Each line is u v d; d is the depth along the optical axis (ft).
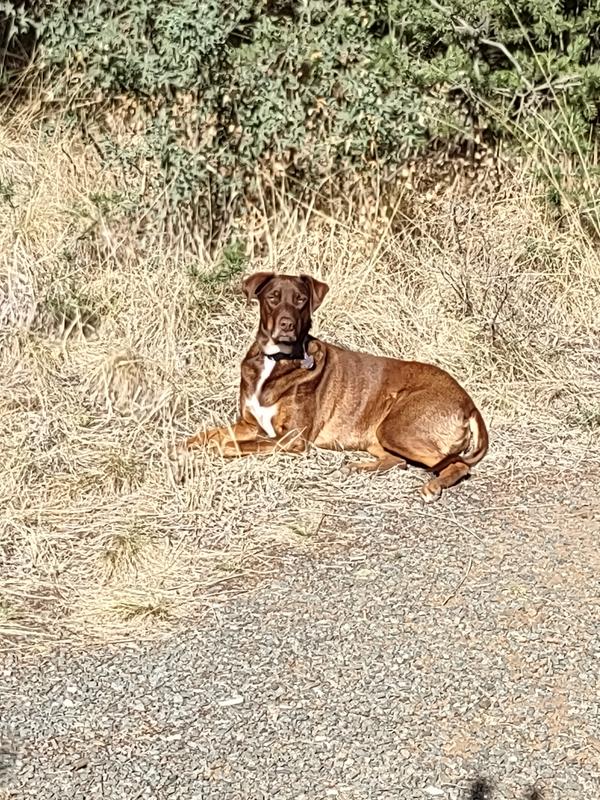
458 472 13.85
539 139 19.69
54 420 14.66
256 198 18.52
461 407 14.34
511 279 17.62
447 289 17.53
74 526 12.87
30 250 17.07
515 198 19.25
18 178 18.43
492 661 10.73
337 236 18.52
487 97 19.67
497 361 16.42
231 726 9.98
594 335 17.56
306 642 10.98
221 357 16.24
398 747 9.78
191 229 18.15
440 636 11.04
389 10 18.98
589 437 14.99
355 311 17.22
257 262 18.04
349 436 14.85
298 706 10.19
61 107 19.25
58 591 11.84
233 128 18.10
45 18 18.65
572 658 10.78
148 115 18.28
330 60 18.10
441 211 18.97
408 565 12.14
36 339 16.01
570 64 19.62
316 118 18.58
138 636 11.12
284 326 14.25
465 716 10.11
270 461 14.14
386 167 18.74
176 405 15.20
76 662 10.75
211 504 13.28
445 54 19.45
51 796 9.30
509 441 14.92
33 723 10.02
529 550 12.41
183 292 16.76
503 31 19.65
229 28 17.61
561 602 11.55
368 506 13.39
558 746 9.82
